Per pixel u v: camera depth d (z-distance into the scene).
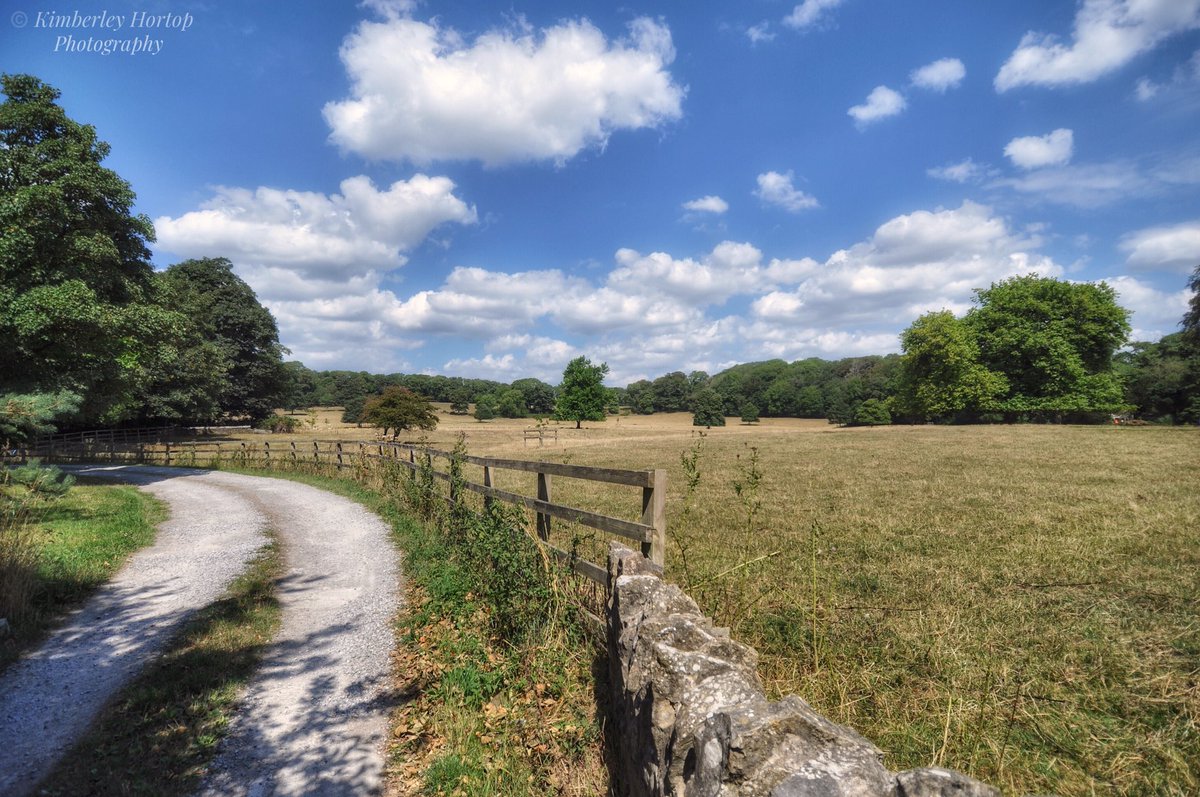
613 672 3.58
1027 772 3.16
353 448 33.12
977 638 4.82
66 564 7.79
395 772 3.68
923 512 10.84
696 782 2.00
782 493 13.99
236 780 3.57
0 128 21.39
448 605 6.28
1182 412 53.06
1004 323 56.19
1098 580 6.33
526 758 3.67
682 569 6.46
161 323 22.67
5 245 17.34
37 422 10.09
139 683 4.74
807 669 4.25
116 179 22.86
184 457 29.08
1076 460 19.84
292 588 7.38
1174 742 3.38
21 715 4.27
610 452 31.80
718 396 94.00
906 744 3.41
